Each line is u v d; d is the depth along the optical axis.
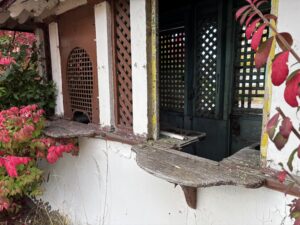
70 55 2.76
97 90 2.45
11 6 2.68
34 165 2.81
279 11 1.21
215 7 2.64
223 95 2.75
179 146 1.95
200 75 2.93
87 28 2.41
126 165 2.26
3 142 2.31
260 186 1.32
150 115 2.00
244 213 1.52
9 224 3.36
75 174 2.92
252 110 2.56
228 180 1.31
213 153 2.92
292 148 1.26
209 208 1.69
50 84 3.10
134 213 2.29
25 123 2.37
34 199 3.83
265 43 0.78
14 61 2.81
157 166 1.53
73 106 2.89
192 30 2.90
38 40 3.19
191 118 3.10
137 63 1.96
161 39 3.31
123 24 2.10
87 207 2.84
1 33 4.06
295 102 0.72
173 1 2.89
